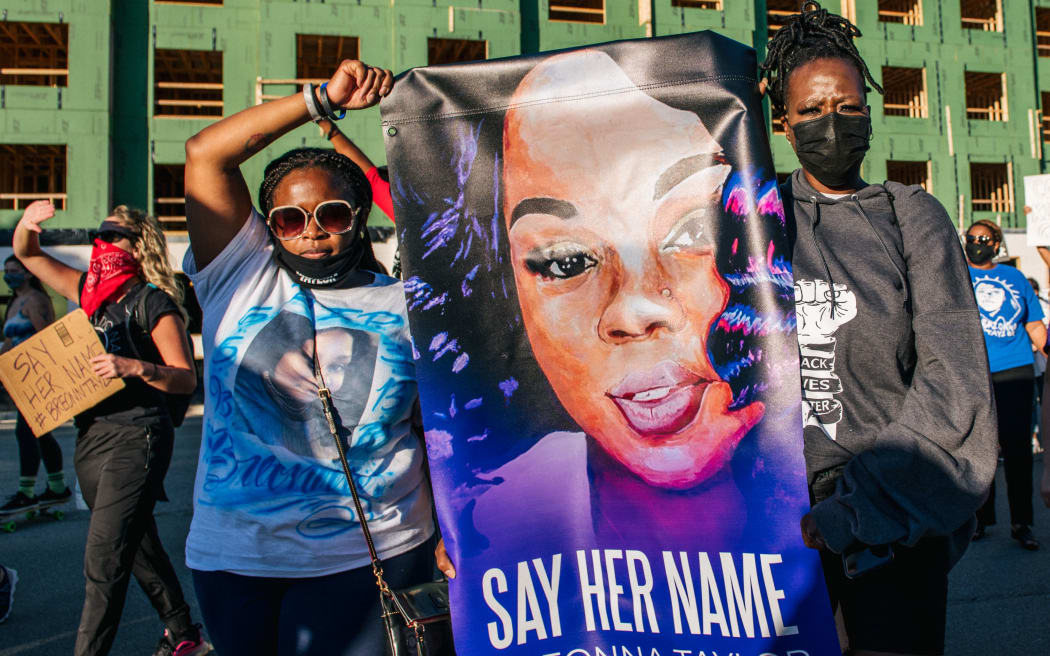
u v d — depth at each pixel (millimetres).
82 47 22078
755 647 1722
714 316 1813
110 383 2855
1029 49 28047
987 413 1620
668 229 1856
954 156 27281
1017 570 4426
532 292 1902
